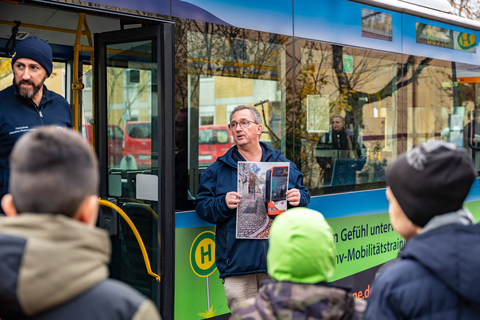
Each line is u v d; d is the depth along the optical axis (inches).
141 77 117.3
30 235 38.6
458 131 205.8
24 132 101.2
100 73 123.6
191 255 121.0
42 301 37.8
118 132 121.9
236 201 110.5
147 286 118.4
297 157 146.0
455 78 204.4
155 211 115.4
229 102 128.8
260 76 135.5
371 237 169.3
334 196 156.6
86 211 43.6
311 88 149.3
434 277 51.5
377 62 170.9
